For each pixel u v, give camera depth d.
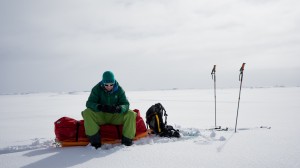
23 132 6.90
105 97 4.26
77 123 4.27
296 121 7.67
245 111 12.02
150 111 4.88
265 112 11.20
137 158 3.37
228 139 4.54
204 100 25.28
